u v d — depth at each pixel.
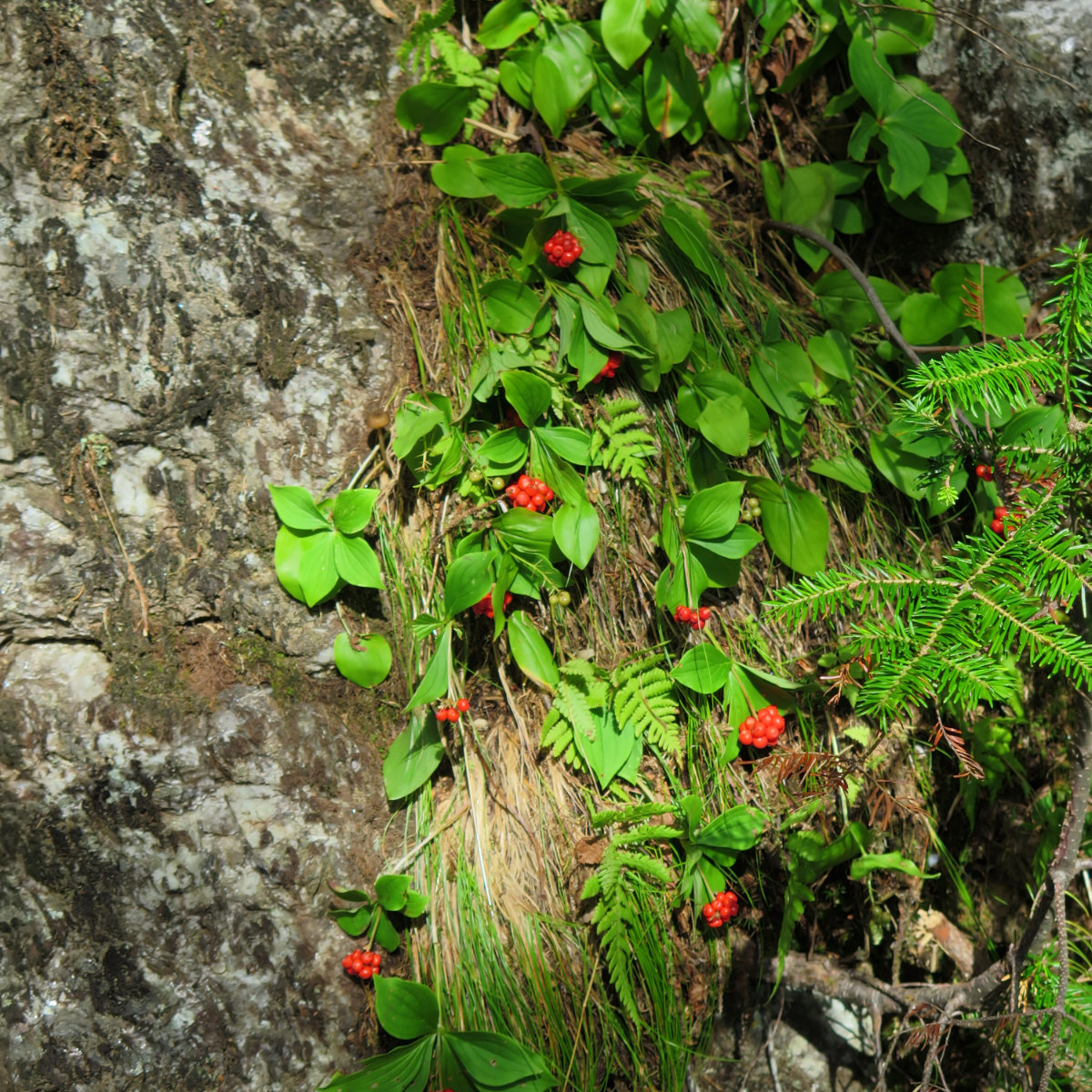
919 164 1.90
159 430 1.82
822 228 1.92
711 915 1.85
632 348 1.85
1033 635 1.70
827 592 1.74
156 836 1.81
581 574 1.87
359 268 1.86
